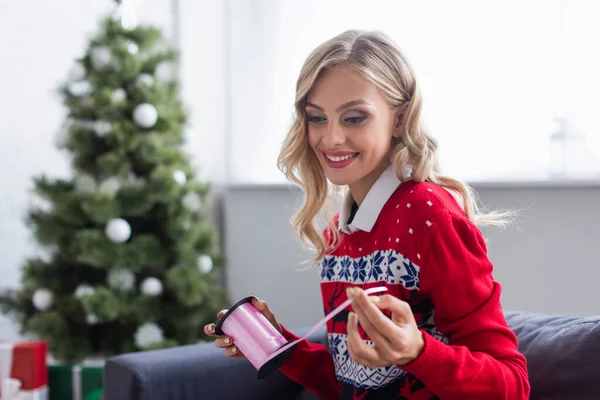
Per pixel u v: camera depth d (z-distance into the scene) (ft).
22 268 7.18
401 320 2.38
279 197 8.33
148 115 6.82
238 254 8.70
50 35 8.89
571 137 5.80
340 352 3.41
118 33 7.12
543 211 5.77
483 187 6.12
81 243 6.59
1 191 8.61
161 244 7.26
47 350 6.88
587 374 3.58
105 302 6.50
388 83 2.97
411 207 2.94
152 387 4.26
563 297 5.64
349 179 3.02
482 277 2.79
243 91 8.73
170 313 7.20
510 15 6.23
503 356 2.67
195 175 7.50
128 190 6.82
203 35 9.09
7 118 8.63
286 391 4.95
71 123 7.16
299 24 8.15
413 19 6.93
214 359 4.59
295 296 8.18
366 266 3.22
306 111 3.10
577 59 5.78
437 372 2.45
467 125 6.52
